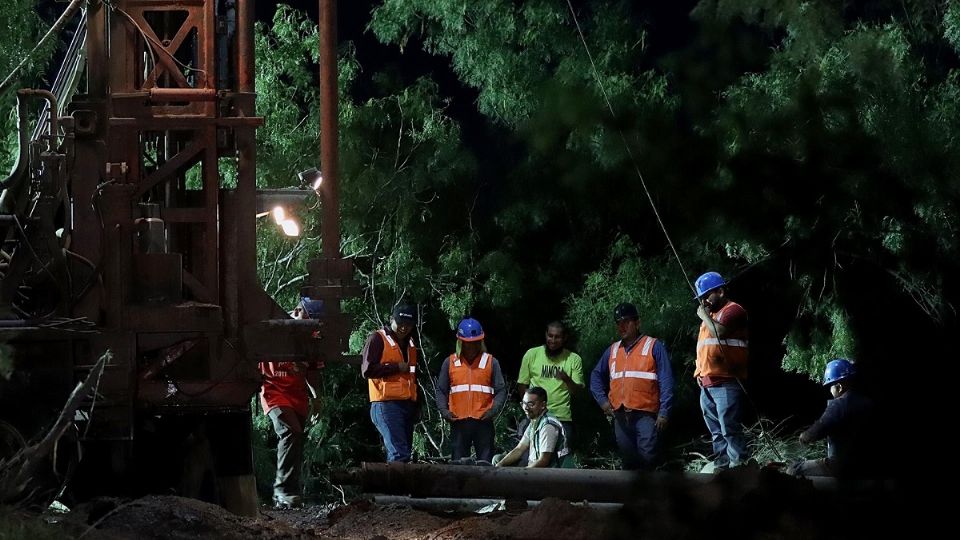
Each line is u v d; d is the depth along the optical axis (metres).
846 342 21.66
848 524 10.39
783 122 20.75
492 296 24.25
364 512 12.19
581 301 23.70
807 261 21.84
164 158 12.70
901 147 20.28
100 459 11.00
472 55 23.84
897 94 20.20
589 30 24.17
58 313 10.60
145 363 11.34
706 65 21.55
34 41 20.61
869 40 19.02
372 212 23.66
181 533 9.56
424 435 22.77
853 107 20.31
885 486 11.14
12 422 10.24
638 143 22.25
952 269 21.33
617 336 23.31
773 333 24.48
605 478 11.44
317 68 24.89
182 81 11.22
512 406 23.31
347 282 12.04
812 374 22.28
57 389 10.37
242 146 11.25
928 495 11.08
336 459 22.95
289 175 21.91
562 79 23.31
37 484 10.22
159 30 12.52
